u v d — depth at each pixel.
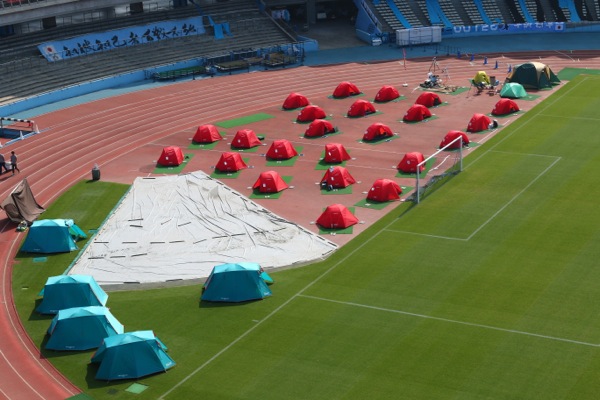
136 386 59.12
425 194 87.75
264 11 155.00
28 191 89.12
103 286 73.19
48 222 80.75
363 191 89.75
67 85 129.62
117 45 139.50
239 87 130.38
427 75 132.12
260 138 107.25
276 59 140.50
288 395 57.06
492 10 157.50
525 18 156.50
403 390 56.88
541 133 103.62
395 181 91.88
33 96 124.44
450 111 114.38
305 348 62.28
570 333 62.31
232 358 61.66
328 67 138.88
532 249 75.06
